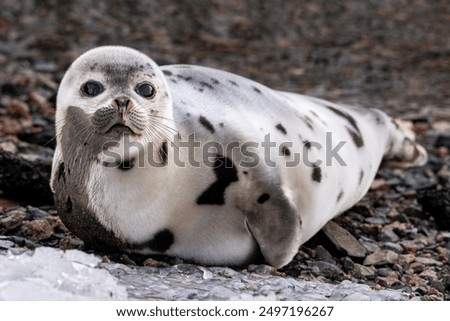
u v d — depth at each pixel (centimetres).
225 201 1180
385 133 1617
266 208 1185
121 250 1177
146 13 4122
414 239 1455
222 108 1225
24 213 1360
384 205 1630
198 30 3994
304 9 4741
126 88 1106
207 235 1184
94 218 1147
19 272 910
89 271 928
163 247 1173
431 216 1563
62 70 2839
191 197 1158
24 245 1202
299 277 1203
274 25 4303
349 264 1284
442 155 2058
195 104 1212
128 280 1033
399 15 4788
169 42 3684
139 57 1139
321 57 3628
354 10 4844
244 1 4703
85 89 1119
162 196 1134
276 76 3209
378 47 3975
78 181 1144
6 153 1478
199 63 3297
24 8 3884
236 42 3862
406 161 1709
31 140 1842
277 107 1298
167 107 1134
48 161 1559
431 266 1319
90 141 1112
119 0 4216
